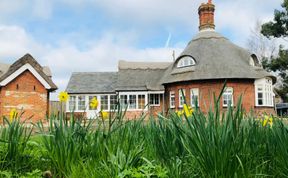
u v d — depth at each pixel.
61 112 3.38
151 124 3.36
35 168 3.05
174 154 2.71
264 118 3.86
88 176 2.65
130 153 2.70
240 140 2.45
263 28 36.59
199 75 24.77
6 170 2.79
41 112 17.33
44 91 17.61
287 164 2.67
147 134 3.46
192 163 2.68
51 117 3.23
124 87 29.48
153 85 29.45
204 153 2.39
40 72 17.64
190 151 2.51
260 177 2.59
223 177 2.32
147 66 33.25
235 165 2.35
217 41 27.97
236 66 24.97
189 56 26.58
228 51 26.84
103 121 3.24
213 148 2.37
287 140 2.72
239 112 2.61
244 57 26.91
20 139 3.29
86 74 33.19
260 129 3.16
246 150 2.64
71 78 32.59
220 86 24.36
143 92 28.98
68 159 2.88
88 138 3.13
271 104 26.42
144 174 2.46
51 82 18.00
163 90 28.56
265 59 35.69
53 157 2.98
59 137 2.96
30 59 17.61
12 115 3.51
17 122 3.14
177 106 26.09
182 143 2.63
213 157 2.36
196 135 2.44
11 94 16.95
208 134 2.42
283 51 34.44
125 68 31.80
